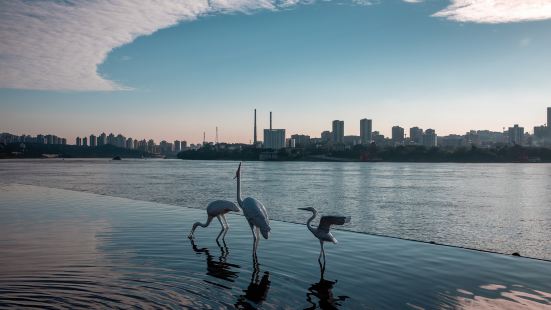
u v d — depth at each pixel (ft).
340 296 23.07
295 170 282.15
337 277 26.55
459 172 257.14
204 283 24.84
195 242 36.55
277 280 25.71
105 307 20.72
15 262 28.86
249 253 32.76
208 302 21.77
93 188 113.80
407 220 62.08
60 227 43.55
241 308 21.07
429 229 54.90
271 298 22.58
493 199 93.81
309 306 21.53
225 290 23.66
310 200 87.76
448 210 73.97
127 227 43.80
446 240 48.21
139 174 203.41
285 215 64.69
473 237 50.24
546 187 130.93
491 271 28.37
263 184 136.15
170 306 21.06
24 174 194.08
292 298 22.67
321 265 29.43
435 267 29.22
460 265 29.86
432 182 154.51
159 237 38.63
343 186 129.39
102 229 42.50
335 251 33.99
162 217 51.49
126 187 117.29
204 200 84.74
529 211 73.56
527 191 116.16
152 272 26.84
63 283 24.31
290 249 34.47
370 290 24.16
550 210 75.05
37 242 35.76
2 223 45.98
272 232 42.75
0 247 33.60
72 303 21.22
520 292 24.14
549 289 24.64
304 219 60.29
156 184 131.34
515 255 33.19
